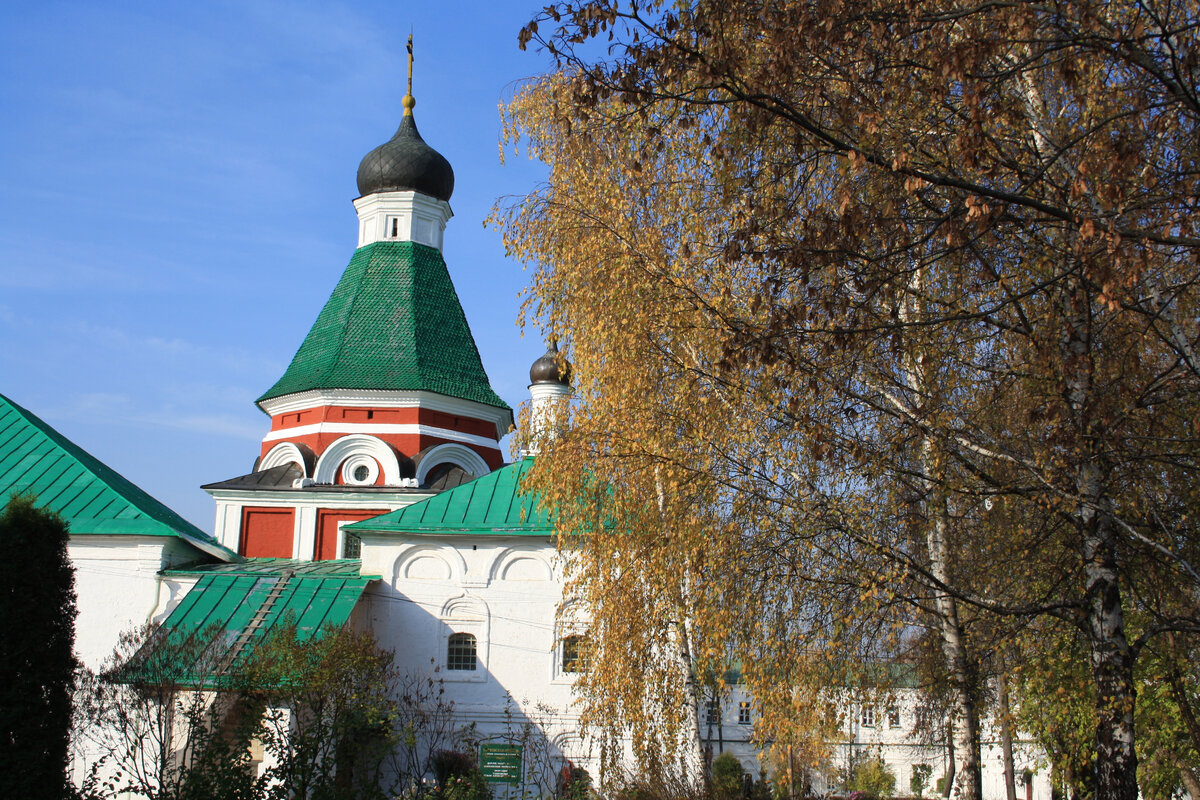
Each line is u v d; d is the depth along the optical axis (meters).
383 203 39.00
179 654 20.83
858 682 12.11
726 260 10.41
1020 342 11.23
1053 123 10.57
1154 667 13.32
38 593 15.48
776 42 9.05
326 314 38.06
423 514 29.80
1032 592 11.98
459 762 25.45
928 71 9.30
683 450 12.96
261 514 34.78
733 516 12.22
